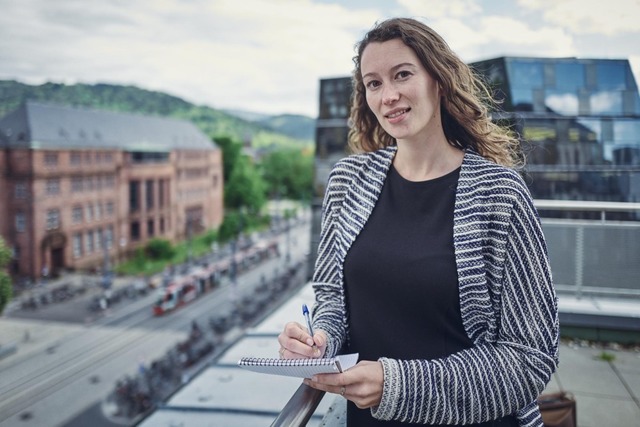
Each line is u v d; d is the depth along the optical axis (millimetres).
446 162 940
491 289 854
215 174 74438
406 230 912
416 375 775
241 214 80812
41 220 43594
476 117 963
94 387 26000
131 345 33219
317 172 17438
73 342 31344
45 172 44625
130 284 47438
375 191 970
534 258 825
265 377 7168
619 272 3053
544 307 816
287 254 66750
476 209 860
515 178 862
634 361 2619
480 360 799
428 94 896
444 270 855
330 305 1036
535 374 789
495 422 882
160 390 27469
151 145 60438
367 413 974
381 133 1146
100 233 51688
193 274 51906
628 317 2820
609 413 2146
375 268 907
